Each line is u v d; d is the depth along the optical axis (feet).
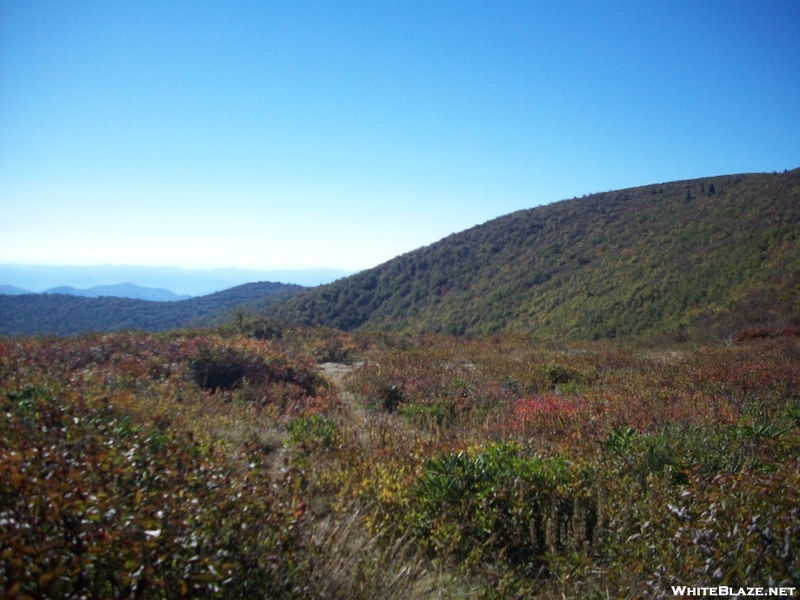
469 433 20.99
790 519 10.59
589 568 10.24
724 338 69.41
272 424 22.12
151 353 33.06
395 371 35.45
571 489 12.94
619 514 11.83
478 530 11.75
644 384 31.76
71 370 26.76
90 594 7.20
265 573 8.43
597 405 24.57
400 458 15.60
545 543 11.48
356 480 13.98
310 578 8.77
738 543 10.03
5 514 7.74
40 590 6.97
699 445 16.44
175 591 7.59
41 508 8.06
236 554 8.53
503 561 11.09
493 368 40.16
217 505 9.46
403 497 12.92
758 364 35.81
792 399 26.11
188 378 29.30
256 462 13.41
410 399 29.60
